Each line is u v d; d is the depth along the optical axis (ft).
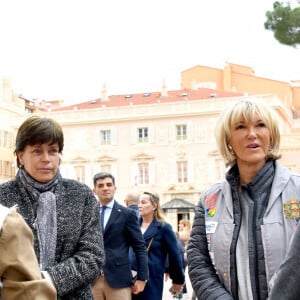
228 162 10.96
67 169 182.39
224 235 10.37
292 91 241.55
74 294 10.66
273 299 6.98
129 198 29.89
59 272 10.35
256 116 10.53
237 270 10.11
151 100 194.29
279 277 6.98
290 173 10.50
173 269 24.56
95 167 180.04
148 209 24.63
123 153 177.78
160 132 174.81
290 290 6.86
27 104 238.48
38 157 11.23
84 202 11.49
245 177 10.73
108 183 22.59
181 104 173.78
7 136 192.65
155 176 173.99
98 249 11.03
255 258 9.98
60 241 10.96
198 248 10.99
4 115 191.11
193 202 168.66
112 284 21.83
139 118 176.55
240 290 9.98
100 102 200.23
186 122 172.55
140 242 22.57
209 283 10.39
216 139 11.05
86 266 10.64
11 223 8.11
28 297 7.94
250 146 10.48
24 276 8.05
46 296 8.16
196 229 11.15
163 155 173.88
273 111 10.82
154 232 24.22
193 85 208.74
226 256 10.24
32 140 11.16
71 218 11.17
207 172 169.07
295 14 40.68
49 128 11.28
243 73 222.69
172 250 24.26
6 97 197.06
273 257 9.83
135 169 176.14
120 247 22.31
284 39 41.91
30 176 11.32
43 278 8.52
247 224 10.29
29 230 8.41
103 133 180.96
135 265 23.98
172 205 140.67
